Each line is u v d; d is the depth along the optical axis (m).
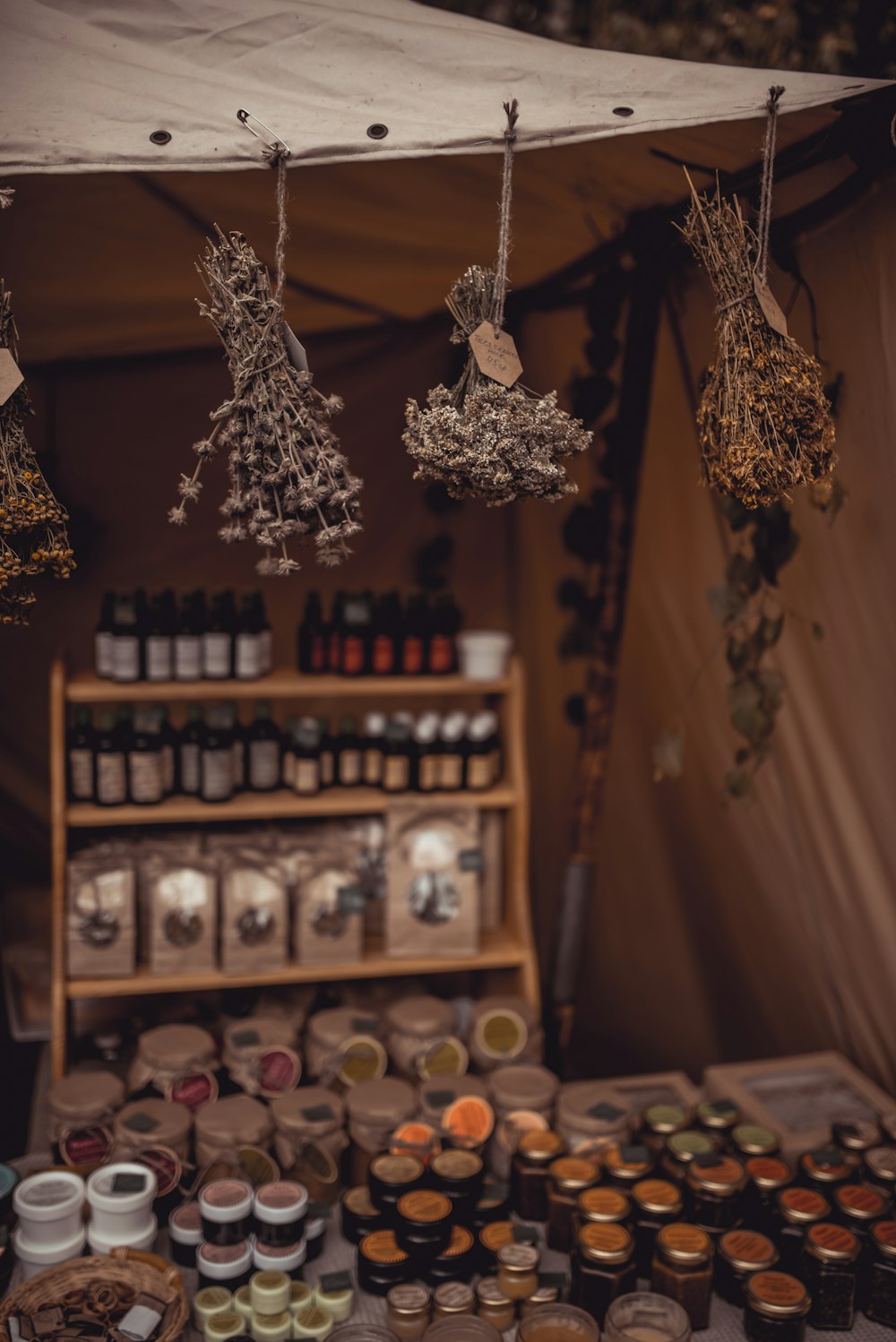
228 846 2.97
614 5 2.86
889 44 2.61
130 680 2.87
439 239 2.63
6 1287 2.11
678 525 2.98
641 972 3.48
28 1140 3.03
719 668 2.95
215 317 1.73
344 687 2.96
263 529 1.70
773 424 1.70
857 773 2.47
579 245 2.73
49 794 3.52
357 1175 2.49
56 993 2.76
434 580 3.64
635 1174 2.30
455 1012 3.09
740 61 2.79
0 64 1.59
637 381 2.92
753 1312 2.00
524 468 1.69
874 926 2.58
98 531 3.39
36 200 2.28
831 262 2.04
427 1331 1.91
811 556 2.40
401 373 3.47
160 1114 2.45
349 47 1.66
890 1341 2.05
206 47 1.63
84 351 3.24
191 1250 2.22
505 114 1.70
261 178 2.20
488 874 3.17
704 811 3.15
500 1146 2.51
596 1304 2.05
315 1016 2.84
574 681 3.65
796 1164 2.47
